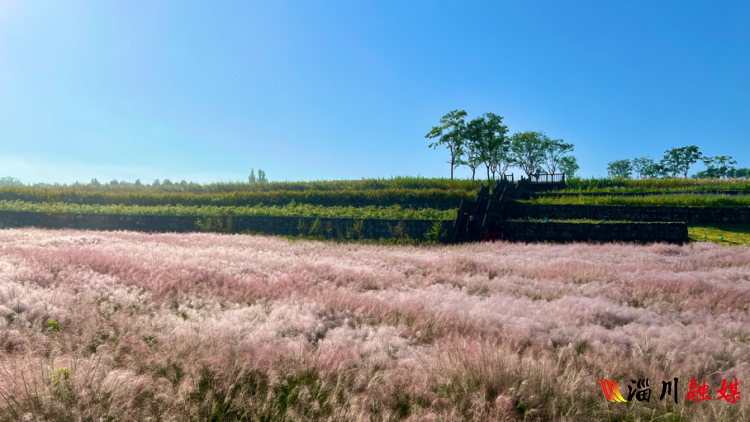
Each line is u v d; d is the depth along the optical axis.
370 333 4.92
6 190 37.31
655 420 3.12
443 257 12.80
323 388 3.38
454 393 3.37
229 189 44.25
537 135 63.19
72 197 36.53
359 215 25.05
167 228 25.58
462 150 53.53
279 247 15.21
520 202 26.58
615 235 18.61
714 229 19.75
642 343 4.52
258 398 3.16
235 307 6.02
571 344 4.48
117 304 5.73
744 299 6.77
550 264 11.25
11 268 7.12
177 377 3.46
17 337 4.03
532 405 3.17
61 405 2.83
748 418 3.06
